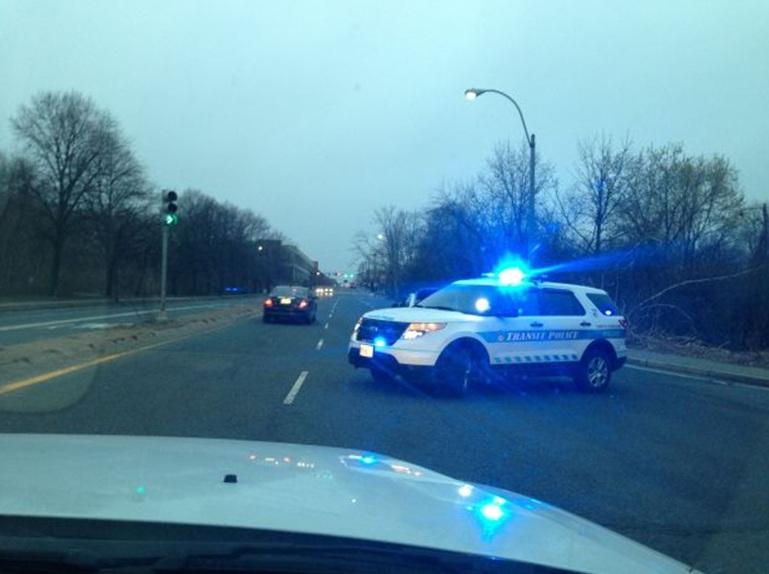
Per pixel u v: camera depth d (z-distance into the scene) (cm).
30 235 6800
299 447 424
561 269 3256
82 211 6750
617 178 3284
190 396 1141
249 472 320
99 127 6750
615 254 3167
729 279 2855
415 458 803
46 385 1185
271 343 2198
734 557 549
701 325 2958
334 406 1109
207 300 7712
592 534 299
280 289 3456
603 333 1433
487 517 284
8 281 6962
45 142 6531
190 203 10750
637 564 259
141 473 300
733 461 870
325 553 220
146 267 7856
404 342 1234
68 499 249
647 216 3219
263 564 212
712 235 3384
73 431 856
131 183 7050
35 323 2977
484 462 799
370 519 255
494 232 3762
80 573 205
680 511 655
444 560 225
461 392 1256
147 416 966
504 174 3650
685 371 1988
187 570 209
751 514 655
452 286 1416
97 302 5928
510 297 1339
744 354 2400
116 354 1711
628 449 908
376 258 11212
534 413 1158
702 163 3769
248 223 13400
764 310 2755
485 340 1270
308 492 288
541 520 301
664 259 3088
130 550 211
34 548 208
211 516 237
